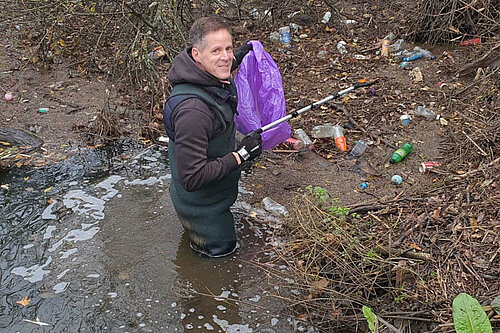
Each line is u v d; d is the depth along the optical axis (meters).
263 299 3.47
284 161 4.74
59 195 4.44
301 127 5.17
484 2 5.99
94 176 4.68
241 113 4.25
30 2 6.16
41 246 3.92
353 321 3.23
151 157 4.92
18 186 4.55
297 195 4.13
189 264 3.75
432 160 4.63
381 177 4.47
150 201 4.37
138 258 3.80
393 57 6.34
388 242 3.69
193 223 3.70
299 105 5.53
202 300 3.48
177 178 3.59
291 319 3.32
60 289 3.56
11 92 5.95
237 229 4.04
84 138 5.19
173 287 3.57
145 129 5.23
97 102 5.78
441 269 3.44
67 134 5.25
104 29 6.09
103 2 6.18
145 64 5.65
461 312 2.70
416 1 6.80
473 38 6.44
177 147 3.27
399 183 4.35
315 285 3.44
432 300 3.24
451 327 3.03
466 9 6.11
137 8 6.05
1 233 4.04
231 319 3.34
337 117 5.30
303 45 6.79
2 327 3.30
